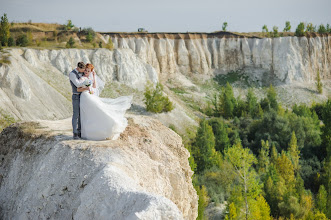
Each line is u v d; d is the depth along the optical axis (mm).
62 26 86875
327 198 39469
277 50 99812
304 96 90625
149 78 78062
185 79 93375
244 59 100938
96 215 7738
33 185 9742
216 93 89562
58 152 9945
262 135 60062
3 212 10414
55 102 58000
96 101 10531
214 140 56719
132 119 13391
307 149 58156
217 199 40312
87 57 72000
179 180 11352
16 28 80812
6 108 52688
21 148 11422
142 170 9844
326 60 103812
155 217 6785
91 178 8906
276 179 42719
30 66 64312
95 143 10172
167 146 12805
